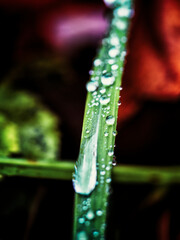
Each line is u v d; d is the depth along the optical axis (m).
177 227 0.11
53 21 0.17
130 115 0.13
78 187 0.09
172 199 0.11
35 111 0.12
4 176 0.10
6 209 0.10
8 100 0.12
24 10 0.17
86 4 0.18
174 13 0.13
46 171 0.11
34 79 0.13
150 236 0.11
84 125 0.09
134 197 0.11
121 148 0.12
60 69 0.14
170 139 0.12
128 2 0.12
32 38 0.16
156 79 0.13
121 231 0.11
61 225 0.11
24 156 0.11
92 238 0.09
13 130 0.11
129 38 0.13
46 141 0.12
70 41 0.16
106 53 0.11
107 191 0.09
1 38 0.16
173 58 0.13
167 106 0.13
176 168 0.12
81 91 0.13
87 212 0.09
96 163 0.09
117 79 0.10
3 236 0.10
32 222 0.10
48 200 0.11
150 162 0.12
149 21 0.13
